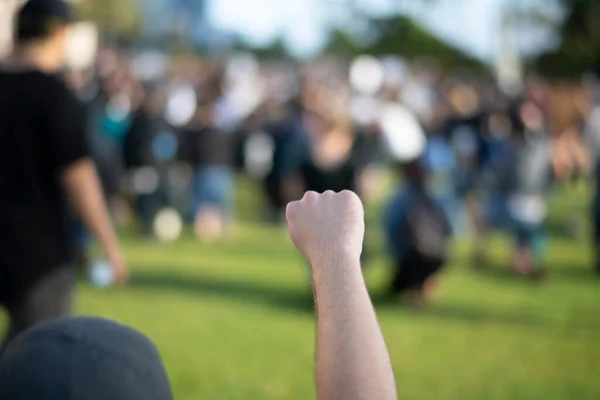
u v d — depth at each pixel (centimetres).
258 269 981
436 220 814
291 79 3166
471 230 1280
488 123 1169
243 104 2092
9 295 347
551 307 835
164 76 2239
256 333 685
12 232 343
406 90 2320
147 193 1168
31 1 356
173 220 1195
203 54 7588
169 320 714
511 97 1314
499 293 894
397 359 630
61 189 356
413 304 816
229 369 580
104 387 126
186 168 1217
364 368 120
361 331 123
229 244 1159
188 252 1080
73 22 370
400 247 812
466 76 3528
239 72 2892
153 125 1166
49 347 129
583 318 791
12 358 129
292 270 986
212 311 754
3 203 345
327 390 120
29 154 347
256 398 526
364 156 775
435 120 1254
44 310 347
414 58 5491
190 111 1337
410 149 959
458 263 1062
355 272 130
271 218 1362
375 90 2159
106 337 134
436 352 655
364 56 5762
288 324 722
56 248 353
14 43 360
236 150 1642
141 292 823
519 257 966
